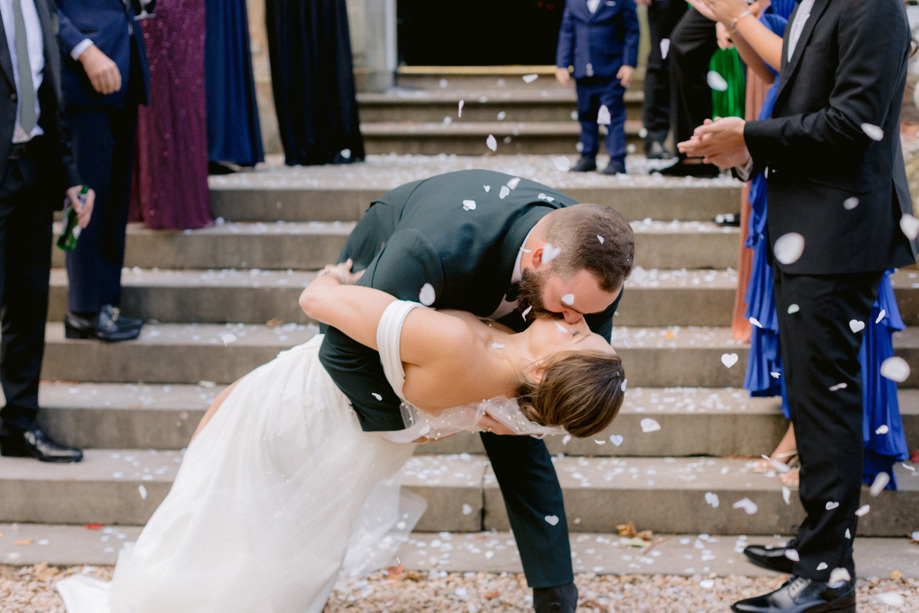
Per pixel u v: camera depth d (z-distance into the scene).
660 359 3.46
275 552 2.05
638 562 2.83
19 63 2.83
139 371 3.56
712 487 2.98
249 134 5.06
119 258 3.59
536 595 2.35
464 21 8.84
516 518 2.31
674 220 4.18
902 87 2.30
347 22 5.28
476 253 1.81
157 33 3.86
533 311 1.80
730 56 4.46
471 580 2.76
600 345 1.78
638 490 2.99
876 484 2.38
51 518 3.09
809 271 2.33
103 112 3.38
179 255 4.08
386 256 1.82
